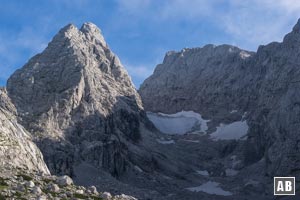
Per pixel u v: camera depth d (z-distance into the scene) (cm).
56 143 19900
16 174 7625
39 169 10325
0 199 5941
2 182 6869
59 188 7119
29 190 6619
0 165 8375
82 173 19250
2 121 10962
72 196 6812
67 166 18938
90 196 6981
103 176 19612
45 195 6506
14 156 9712
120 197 7350
